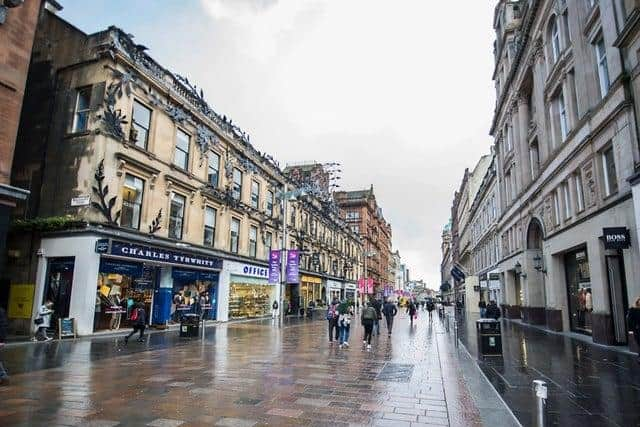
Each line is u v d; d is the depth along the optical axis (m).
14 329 16.77
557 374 9.42
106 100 17.78
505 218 34.81
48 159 18.09
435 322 29.86
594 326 15.46
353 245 60.72
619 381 8.66
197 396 7.19
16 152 18.67
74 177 17.41
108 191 17.44
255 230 30.42
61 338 15.20
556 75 20.48
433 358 11.84
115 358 11.33
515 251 31.28
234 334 18.48
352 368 10.10
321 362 10.96
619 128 13.70
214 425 5.65
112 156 17.78
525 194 27.44
